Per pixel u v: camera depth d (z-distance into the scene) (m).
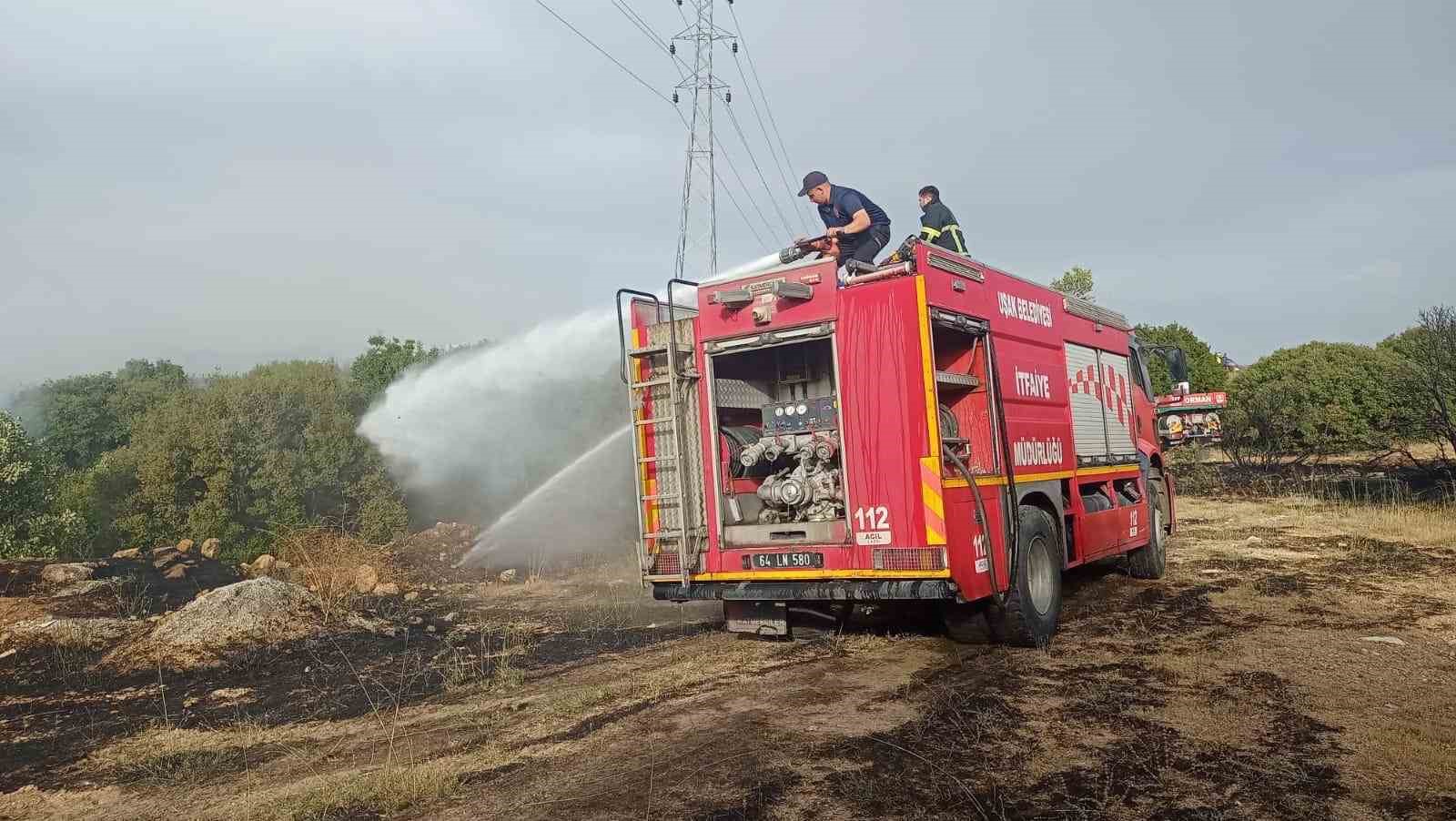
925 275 6.91
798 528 7.34
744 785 4.51
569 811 4.30
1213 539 14.45
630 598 11.29
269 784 5.14
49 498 14.21
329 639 9.15
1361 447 24.09
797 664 7.13
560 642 8.92
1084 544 9.24
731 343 7.65
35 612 9.58
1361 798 4.26
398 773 4.92
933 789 4.40
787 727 5.45
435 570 13.72
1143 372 12.62
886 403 6.96
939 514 6.75
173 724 6.59
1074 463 9.31
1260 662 6.80
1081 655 7.20
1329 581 10.31
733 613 8.17
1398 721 5.38
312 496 15.08
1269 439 24.88
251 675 7.98
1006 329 8.20
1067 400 9.40
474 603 11.49
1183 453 26.31
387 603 11.30
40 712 7.02
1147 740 5.07
